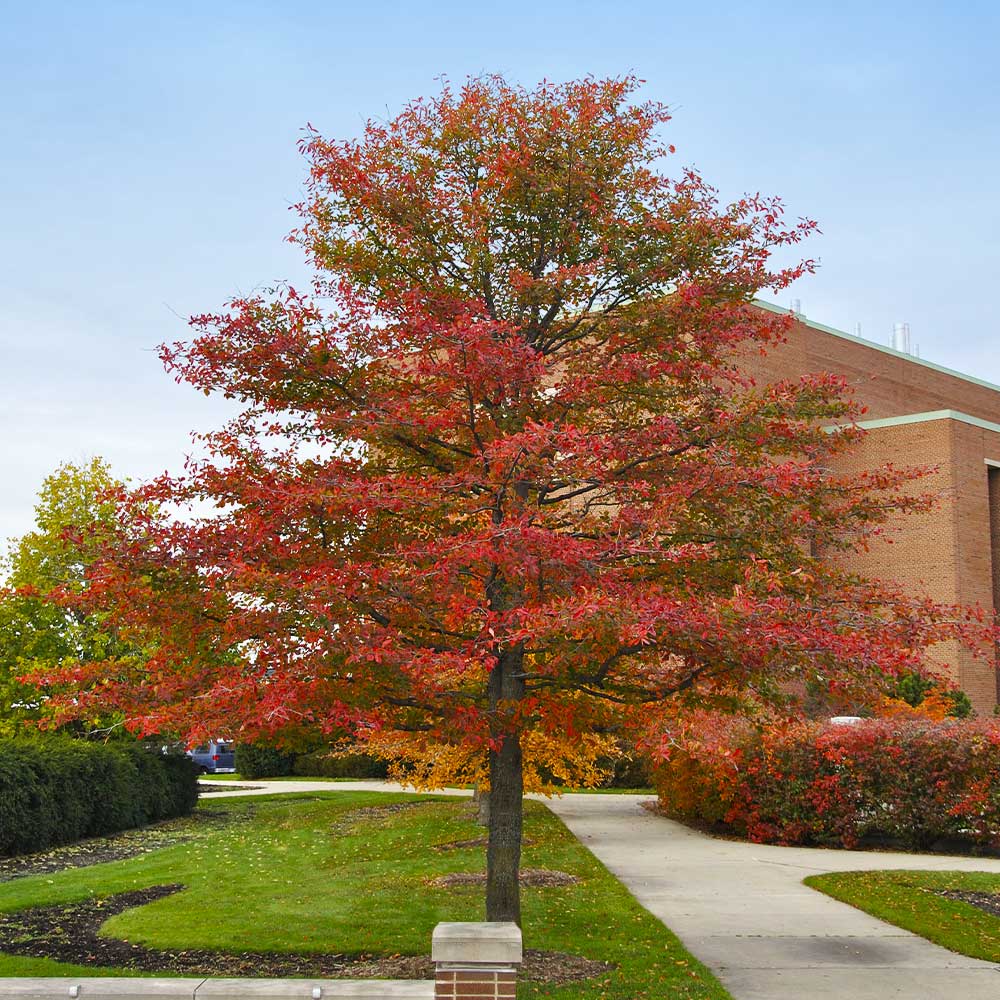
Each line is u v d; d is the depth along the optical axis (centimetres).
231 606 797
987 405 5234
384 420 830
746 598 693
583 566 743
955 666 3244
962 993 786
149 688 800
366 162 935
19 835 1700
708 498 823
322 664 721
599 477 838
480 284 938
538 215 941
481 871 1305
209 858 1528
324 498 755
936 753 1576
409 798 2438
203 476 826
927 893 1174
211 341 827
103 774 1980
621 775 2823
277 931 966
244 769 3497
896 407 4569
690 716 859
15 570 2266
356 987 603
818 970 852
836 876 1289
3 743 1802
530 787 1688
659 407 937
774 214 917
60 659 2189
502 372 806
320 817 2080
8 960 854
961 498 3456
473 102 963
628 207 948
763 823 1689
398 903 1099
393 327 873
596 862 1413
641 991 768
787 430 866
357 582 753
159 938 945
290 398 870
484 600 774
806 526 849
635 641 670
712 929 1006
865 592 828
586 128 933
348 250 930
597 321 947
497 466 791
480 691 1045
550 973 820
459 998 569
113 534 793
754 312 941
